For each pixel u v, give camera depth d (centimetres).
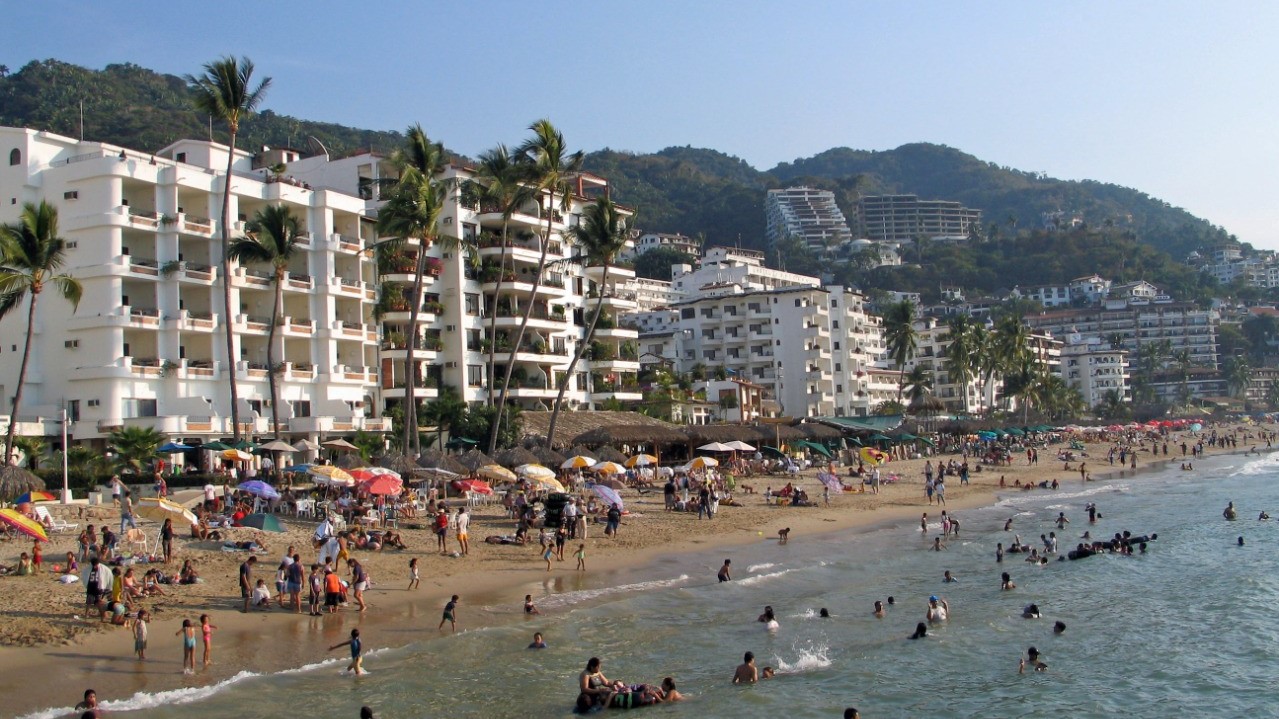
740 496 7238
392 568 4162
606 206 7812
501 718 2505
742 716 2572
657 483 7688
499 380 9019
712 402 11844
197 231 7069
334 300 7994
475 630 3269
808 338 14575
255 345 7531
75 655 2836
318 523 4934
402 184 6862
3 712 2392
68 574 3500
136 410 6694
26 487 4459
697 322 15050
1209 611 3691
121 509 4503
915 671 2966
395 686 2705
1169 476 9888
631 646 3162
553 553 4644
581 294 10225
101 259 6638
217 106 6412
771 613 3434
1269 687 2844
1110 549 4988
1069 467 11062
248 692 2616
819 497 7412
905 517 6406
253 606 3441
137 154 7456
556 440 7675
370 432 7488
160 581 3600
